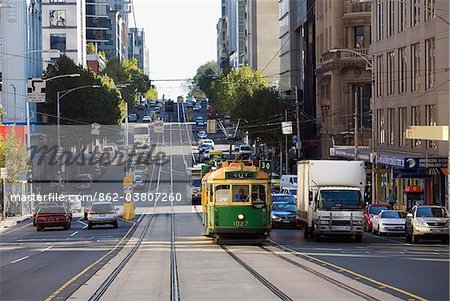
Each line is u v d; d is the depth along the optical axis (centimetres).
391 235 7650
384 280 3619
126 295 3216
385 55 10906
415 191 8888
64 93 13712
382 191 11406
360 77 13912
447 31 8456
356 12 13888
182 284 3566
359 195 6625
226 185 6131
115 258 5162
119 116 17338
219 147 19438
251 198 6131
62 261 5047
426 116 9219
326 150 14412
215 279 3753
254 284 3519
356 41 13962
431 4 8969
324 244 6369
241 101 18062
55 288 3544
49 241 7325
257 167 6212
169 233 7919
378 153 10156
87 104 15038
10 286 3669
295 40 18812
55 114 14850
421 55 9362
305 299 2955
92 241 7094
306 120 15700
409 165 8344
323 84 14625
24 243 7119
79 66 15512
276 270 4138
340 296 3034
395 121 10462
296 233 7819
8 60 14738
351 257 5003
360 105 13175
